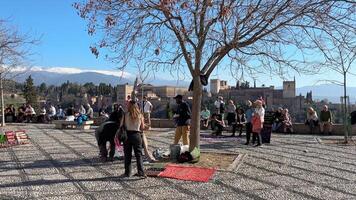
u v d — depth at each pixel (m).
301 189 9.33
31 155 13.98
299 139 19.92
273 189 9.29
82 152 14.66
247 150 15.67
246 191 9.09
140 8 11.70
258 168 11.80
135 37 12.27
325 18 11.18
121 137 10.37
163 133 22.28
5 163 12.41
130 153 10.48
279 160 13.27
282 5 11.32
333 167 12.16
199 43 12.12
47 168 11.60
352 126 22.80
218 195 8.71
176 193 8.84
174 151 12.41
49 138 19.55
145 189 9.20
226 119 23.25
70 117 26.25
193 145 12.39
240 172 11.15
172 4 11.20
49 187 9.33
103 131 12.58
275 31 11.90
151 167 11.22
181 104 13.82
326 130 22.44
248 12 11.48
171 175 10.45
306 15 11.34
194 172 10.75
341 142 18.64
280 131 23.27
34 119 31.05
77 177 10.39
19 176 10.49
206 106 24.56
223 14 10.83
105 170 11.30
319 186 9.65
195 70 12.32
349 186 9.68
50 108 31.05
